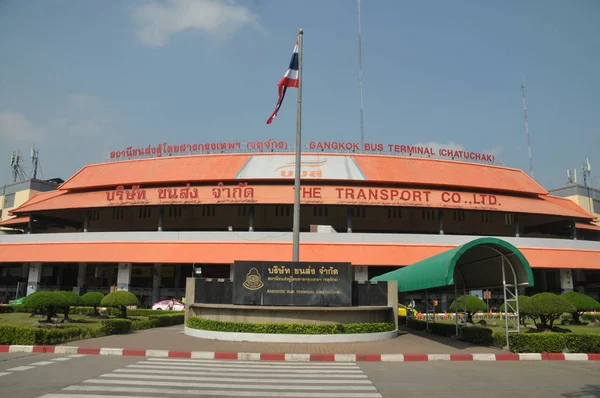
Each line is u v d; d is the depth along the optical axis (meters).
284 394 10.53
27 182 69.38
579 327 31.11
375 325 21.81
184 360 15.83
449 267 17.62
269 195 47.22
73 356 16.27
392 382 12.12
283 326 20.31
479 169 55.06
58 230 61.84
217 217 54.53
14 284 55.78
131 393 10.30
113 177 53.19
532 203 52.03
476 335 20.55
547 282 57.47
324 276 21.73
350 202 46.69
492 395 10.58
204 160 53.06
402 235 46.28
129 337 21.52
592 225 60.03
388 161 52.84
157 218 55.34
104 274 56.16
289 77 25.97
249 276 21.73
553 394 10.71
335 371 13.91
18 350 17.19
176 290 48.34
